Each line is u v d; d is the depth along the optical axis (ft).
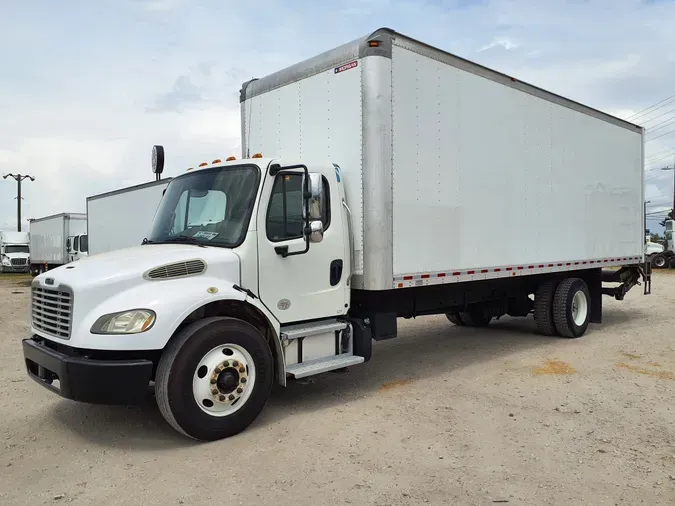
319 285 18.88
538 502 12.04
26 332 36.37
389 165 19.65
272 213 17.81
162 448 15.33
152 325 14.65
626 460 14.21
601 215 32.71
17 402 19.71
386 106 19.48
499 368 24.30
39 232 99.55
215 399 15.66
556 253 28.86
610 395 19.92
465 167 23.08
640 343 29.58
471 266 23.47
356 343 19.89
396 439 15.78
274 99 22.86
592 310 33.88
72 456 14.84
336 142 20.39
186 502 12.17
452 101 22.38
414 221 20.80
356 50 19.62
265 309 17.19
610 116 33.32
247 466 14.01
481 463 14.08
